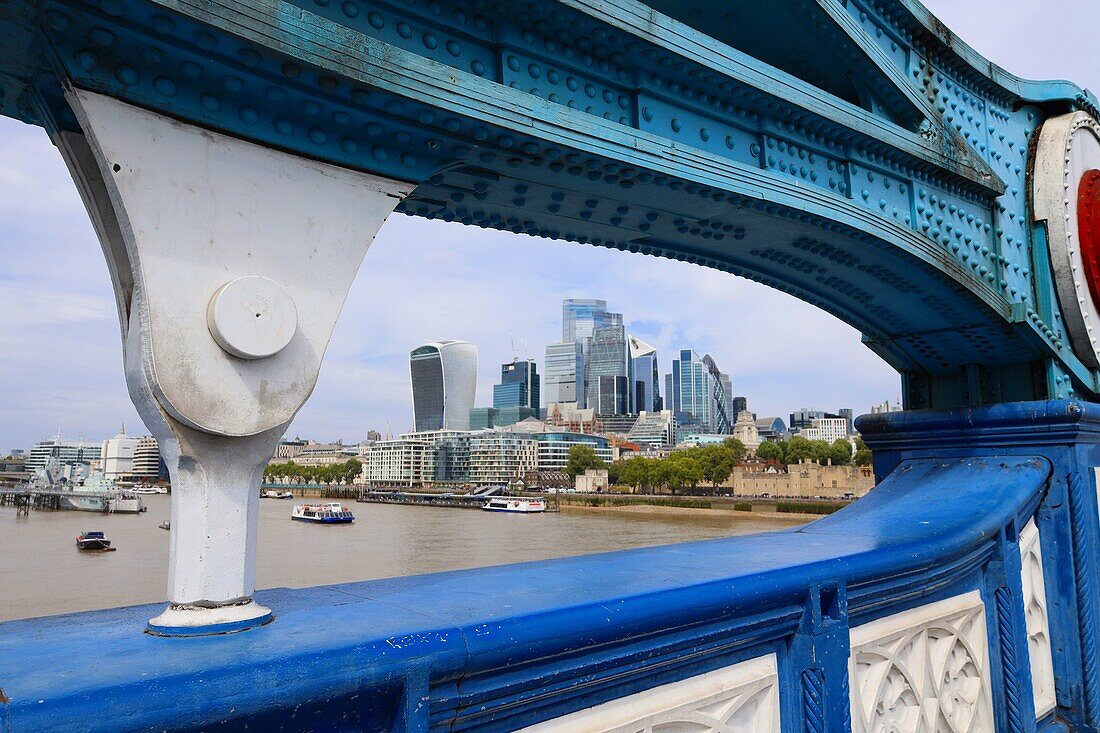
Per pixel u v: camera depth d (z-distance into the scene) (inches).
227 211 69.2
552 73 98.6
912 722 118.6
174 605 65.5
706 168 107.2
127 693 48.6
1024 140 200.2
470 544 2262.6
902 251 144.6
